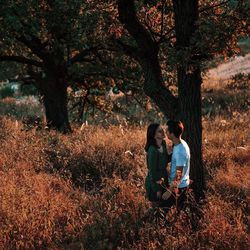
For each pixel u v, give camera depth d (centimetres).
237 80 2325
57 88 1573
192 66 684
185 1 711
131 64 1541
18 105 2822
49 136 1296
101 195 895
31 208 733
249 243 629
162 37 779
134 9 748
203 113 2225
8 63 1678
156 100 776
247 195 827
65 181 949
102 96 1859
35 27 1173
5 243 634
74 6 787
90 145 1178
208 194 820
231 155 1109
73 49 1564
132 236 660
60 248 636
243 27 698
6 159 1040
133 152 1139
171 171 682
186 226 692
